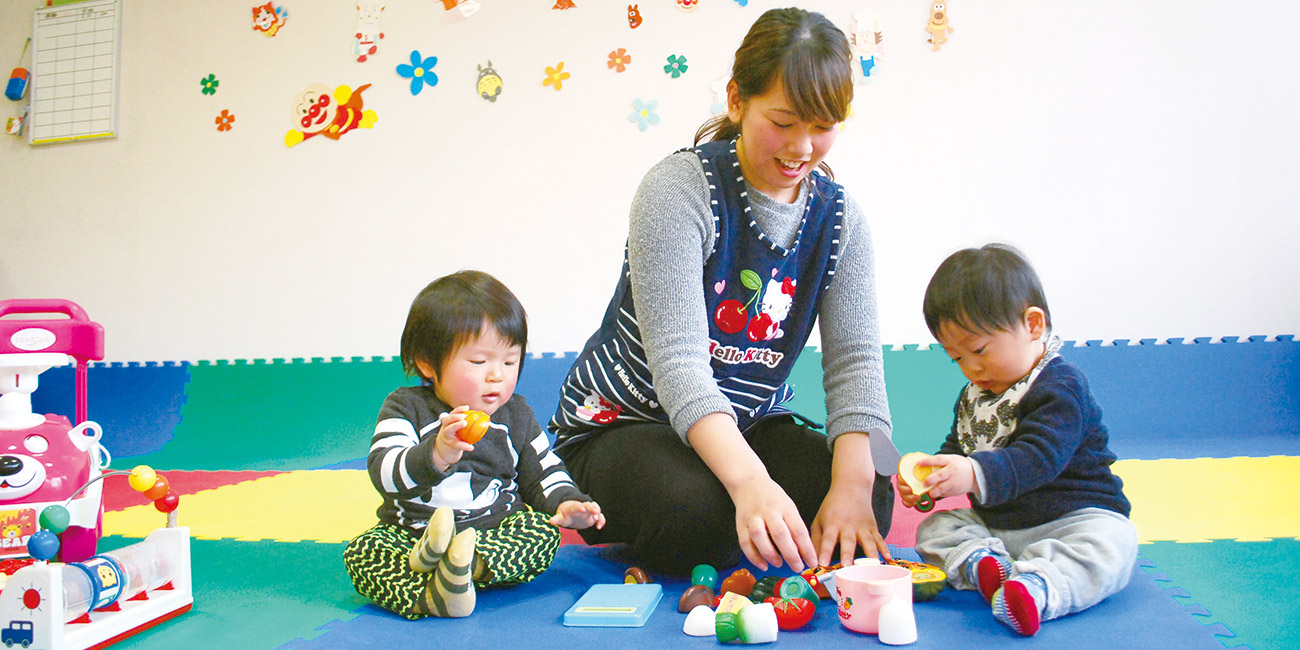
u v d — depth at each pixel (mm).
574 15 3131
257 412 3211
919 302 2896
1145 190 2803
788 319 1258
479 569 1099
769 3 3018
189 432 3209
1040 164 2855
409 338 1179
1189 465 2141
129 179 3467
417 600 1021
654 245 1145
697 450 1089
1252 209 2756
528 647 913
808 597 992
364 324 3262
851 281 1268
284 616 1047
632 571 1169
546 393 2990
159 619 1019
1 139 3586
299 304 3314
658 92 3074
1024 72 2869
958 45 2900
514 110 3164
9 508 1183
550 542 1161
